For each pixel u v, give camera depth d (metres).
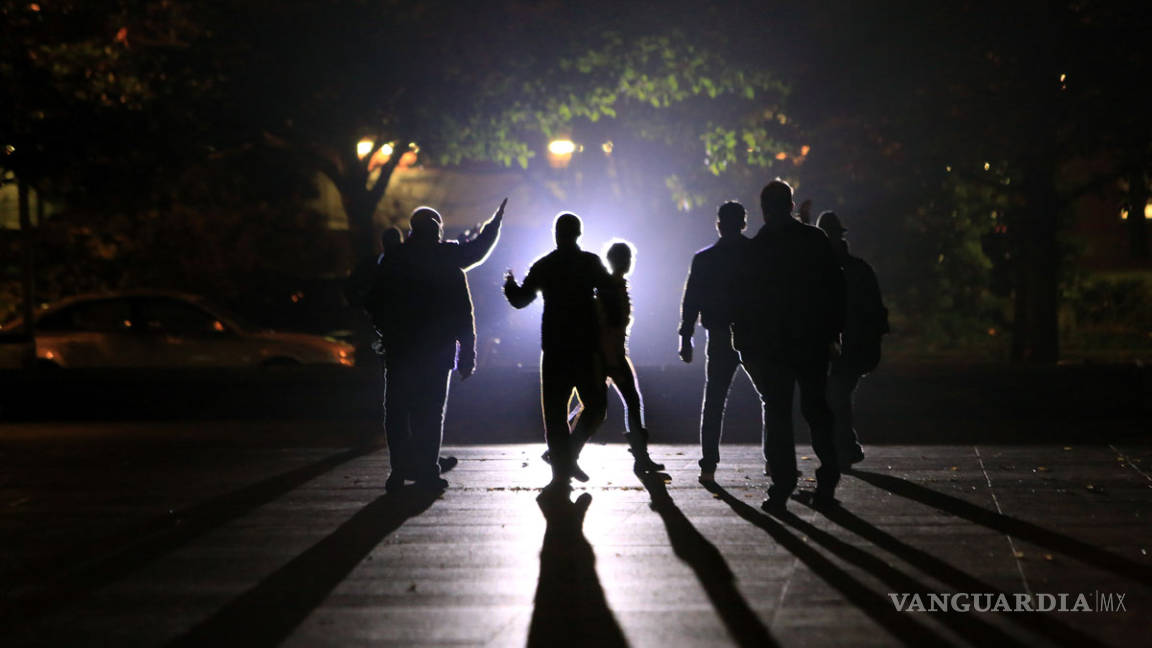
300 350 50.78
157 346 50.28
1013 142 43.84
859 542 18.11
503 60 43.81
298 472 26.17
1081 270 70.25
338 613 14.62
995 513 20.27
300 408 39.06
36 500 22.88
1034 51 42.16
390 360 23.20
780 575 16.14
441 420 23.31
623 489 23.20
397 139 47.41
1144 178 46.88
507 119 45.88
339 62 43.09
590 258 23.06
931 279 62.28
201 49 44.00
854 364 25.05
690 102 51.47
